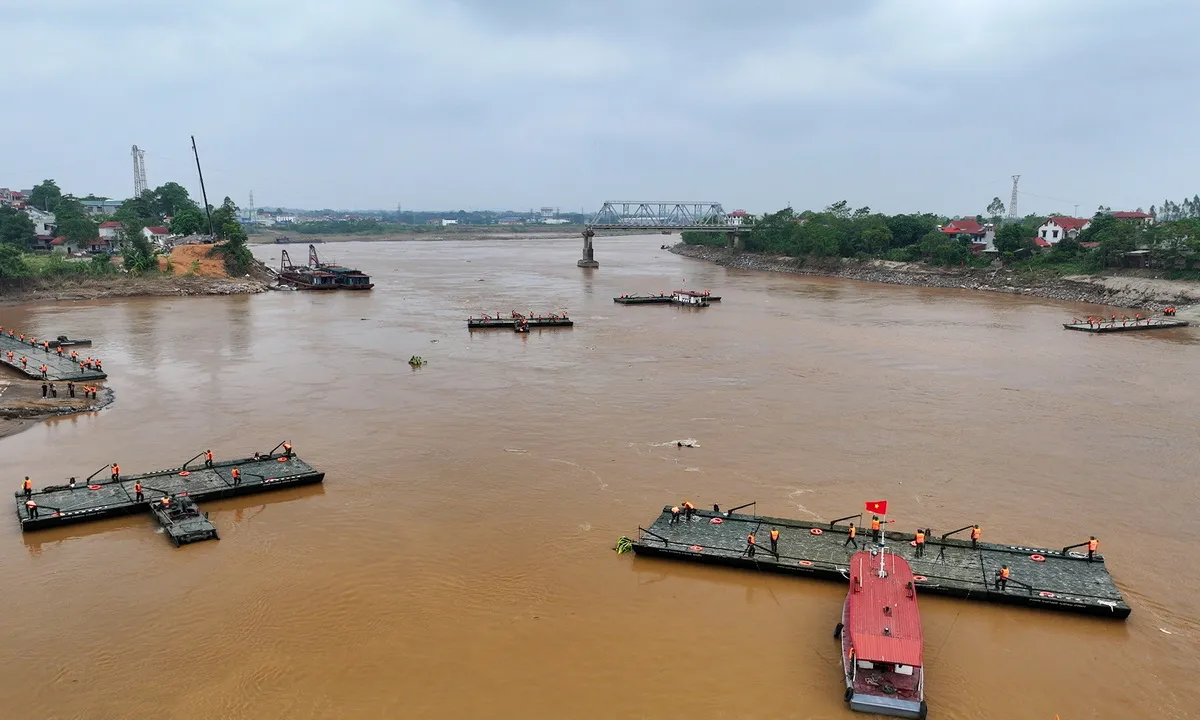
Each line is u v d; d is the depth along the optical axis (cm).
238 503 4809
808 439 6012
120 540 4334
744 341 10019
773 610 3675
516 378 7950
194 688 3098
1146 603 3716
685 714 2961
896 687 2978
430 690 3092
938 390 7450
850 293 15338
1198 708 3008
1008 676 3189
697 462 5519
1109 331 10631
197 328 10969
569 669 3228
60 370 8000
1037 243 16912
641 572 4003
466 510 4716
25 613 3612
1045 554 4025
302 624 3534
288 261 19000
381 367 8431
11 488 5016
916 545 4097
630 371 8281
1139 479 5206
